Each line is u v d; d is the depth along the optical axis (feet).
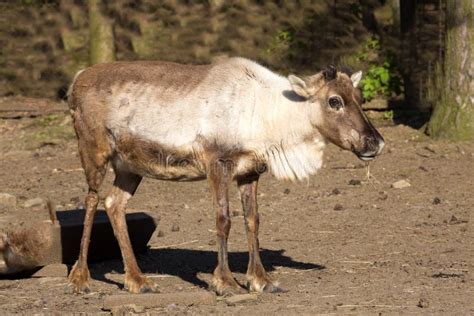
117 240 90.27
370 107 178.40
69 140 168.55
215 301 80.53
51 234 92.73
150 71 87.30
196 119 84.17
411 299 79.82
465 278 87.66
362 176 137.80
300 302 79.66
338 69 86.58
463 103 153.48
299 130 85.15
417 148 152.15
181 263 97.76
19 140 168.96
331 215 116.98
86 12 203.00
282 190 131.54
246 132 84.12
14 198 126.72
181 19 204.44
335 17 203.41
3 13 203.41
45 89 198.59
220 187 83.71
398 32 191.21
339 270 92.63
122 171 89.76
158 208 123.75
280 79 86.22
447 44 155.02
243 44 204.44
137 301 79.51
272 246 103.65
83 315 77.41
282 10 206.08
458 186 130.11
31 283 90.89
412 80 177.17
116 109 86.84
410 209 118.83
